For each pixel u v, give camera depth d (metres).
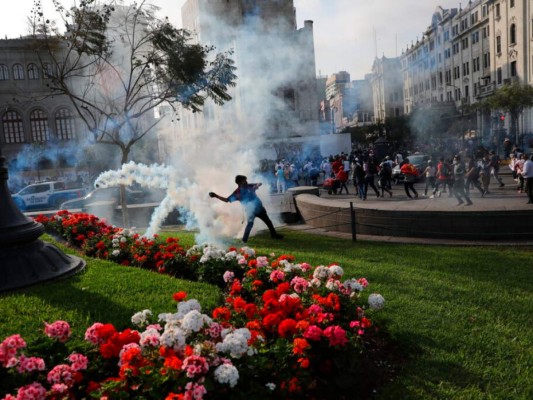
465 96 57.78
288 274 5.41
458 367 4.02
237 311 3.95
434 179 17.36
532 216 9.21
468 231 9.62
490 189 18.55
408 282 6.43
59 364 3.17
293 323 3.49
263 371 3.16
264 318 3.70
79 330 4.35
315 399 3.44
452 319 5.05
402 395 3.62
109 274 6.51
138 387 2.81
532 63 44.66
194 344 3.19
